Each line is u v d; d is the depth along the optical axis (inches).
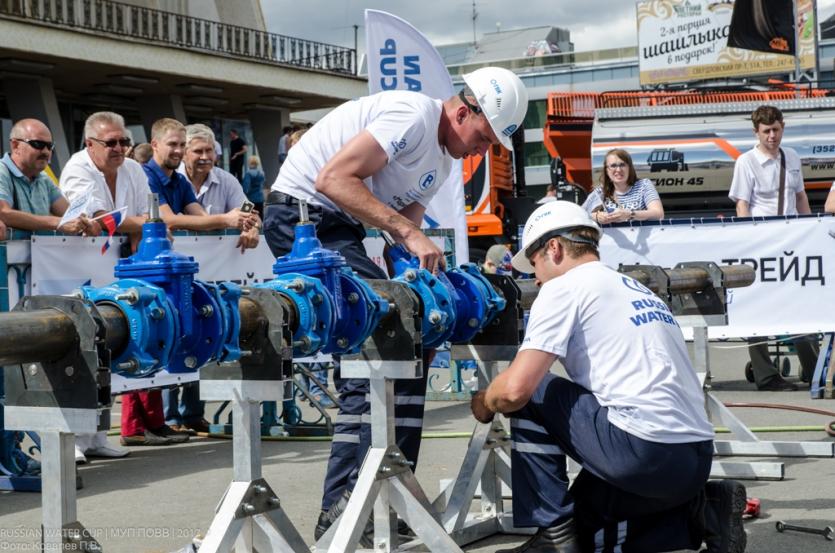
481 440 164.2
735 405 302.8
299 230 123.9
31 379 95.0
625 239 322.3
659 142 626.2
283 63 1010.7
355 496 130.9
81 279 233.8
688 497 138.6
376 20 315.9
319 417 311.6
